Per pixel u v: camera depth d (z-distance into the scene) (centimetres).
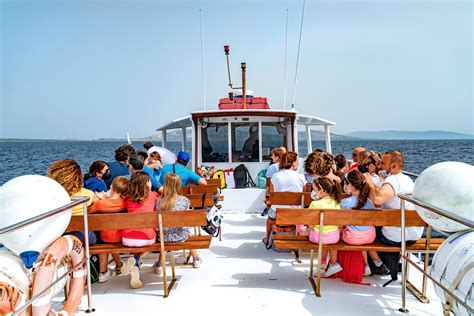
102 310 346
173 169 562
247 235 600
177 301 364
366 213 359
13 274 248
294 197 494
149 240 387
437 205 293
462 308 254
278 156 623
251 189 743
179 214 364
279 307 347
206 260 486
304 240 409
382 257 407
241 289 390
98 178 476
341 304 353
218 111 754
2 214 258
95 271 414
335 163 589
